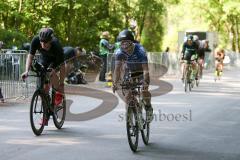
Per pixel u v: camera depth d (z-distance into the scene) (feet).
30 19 148.87
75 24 161.48
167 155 41.39
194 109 69.56
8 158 39.29
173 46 282.36
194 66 102.12
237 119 61.11
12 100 75.25
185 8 257.96
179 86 107.65
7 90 75.36
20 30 151.74
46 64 50.11
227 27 272.92
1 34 131.85
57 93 51.16
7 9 144.77
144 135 44.98
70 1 150.10
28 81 78.43
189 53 100.07
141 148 43.96
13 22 150.00
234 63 217.77
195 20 277.44
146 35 251.60
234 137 49.65
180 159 40.06
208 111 67.92
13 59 75.82
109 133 50.60
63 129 52.39
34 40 49.14
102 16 166.91
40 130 48.88
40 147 43.39
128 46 43.21
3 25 149.18
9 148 42.83
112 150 42.80
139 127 43.16
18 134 49.08
